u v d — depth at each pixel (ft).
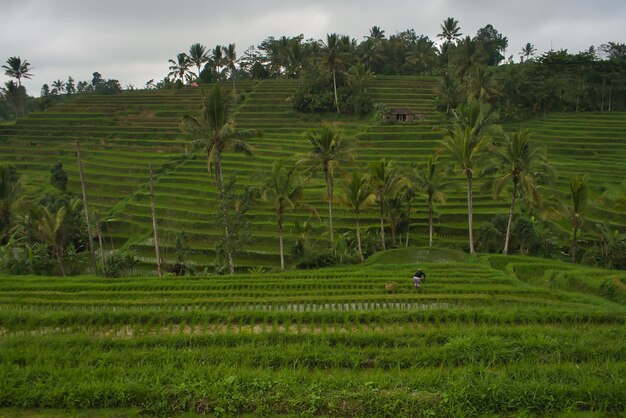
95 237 147.74
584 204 113.70
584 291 82.48
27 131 252.01
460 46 251.19
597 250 114.11
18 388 40.50
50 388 40.52
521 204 147.13
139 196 172.24
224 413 37.63
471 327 55.98
